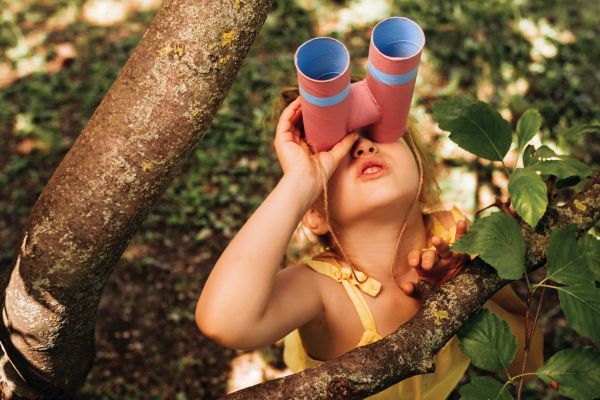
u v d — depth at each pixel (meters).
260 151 4.41
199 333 3.33
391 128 1.11
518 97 4.42
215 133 4.56
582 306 0.96
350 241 1.24
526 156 1.17
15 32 6.09
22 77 5.50
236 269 0.95
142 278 3.65
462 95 4.57
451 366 1.46
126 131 0.89
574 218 1.14
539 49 5.01
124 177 0.91
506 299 1.56
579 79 4.65
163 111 0.89
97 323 3.40
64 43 5.93
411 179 1.16
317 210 1.23
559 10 5.37
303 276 1.21
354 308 1.23
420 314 1.04
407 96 1.04
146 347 3.27
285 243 1.00
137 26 6.11
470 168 3.95
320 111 1.00
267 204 1.02
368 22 5.67
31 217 0.96
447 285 1.08
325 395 0.89
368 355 0.94
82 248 0.94
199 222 3.95
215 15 0.86
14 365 1.12
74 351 1.13
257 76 5.00
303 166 1.06
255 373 3.10
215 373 3.12
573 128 1.46
